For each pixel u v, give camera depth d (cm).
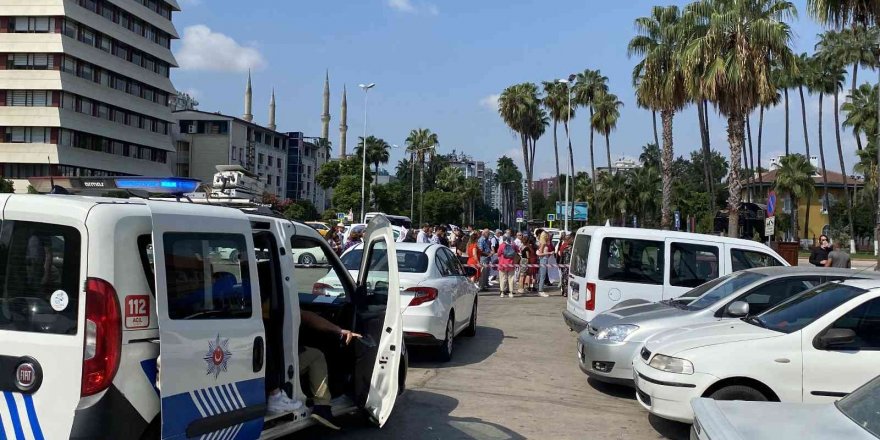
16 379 359
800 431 363
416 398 767
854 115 5459
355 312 610
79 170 5966
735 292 796
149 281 382
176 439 382
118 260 367
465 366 956
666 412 625
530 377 899
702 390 611
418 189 11062
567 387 852
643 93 2939
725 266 1006
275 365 508
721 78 2116
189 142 8238
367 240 621
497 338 1206
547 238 1956
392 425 660
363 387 583
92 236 362
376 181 8169
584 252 1063
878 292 622
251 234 461
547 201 12600
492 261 2269
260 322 454
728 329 659
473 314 1202
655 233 1022
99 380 354
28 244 370
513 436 641
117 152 6494
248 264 452
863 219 6969
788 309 666
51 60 5662
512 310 1606
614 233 1023
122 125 6488
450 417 695
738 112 2202
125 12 6425
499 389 826
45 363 357
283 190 9781
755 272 845
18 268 369
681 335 662
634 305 926
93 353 354
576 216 4625
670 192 3036
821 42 5478
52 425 354
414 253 1000
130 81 6606
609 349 794
